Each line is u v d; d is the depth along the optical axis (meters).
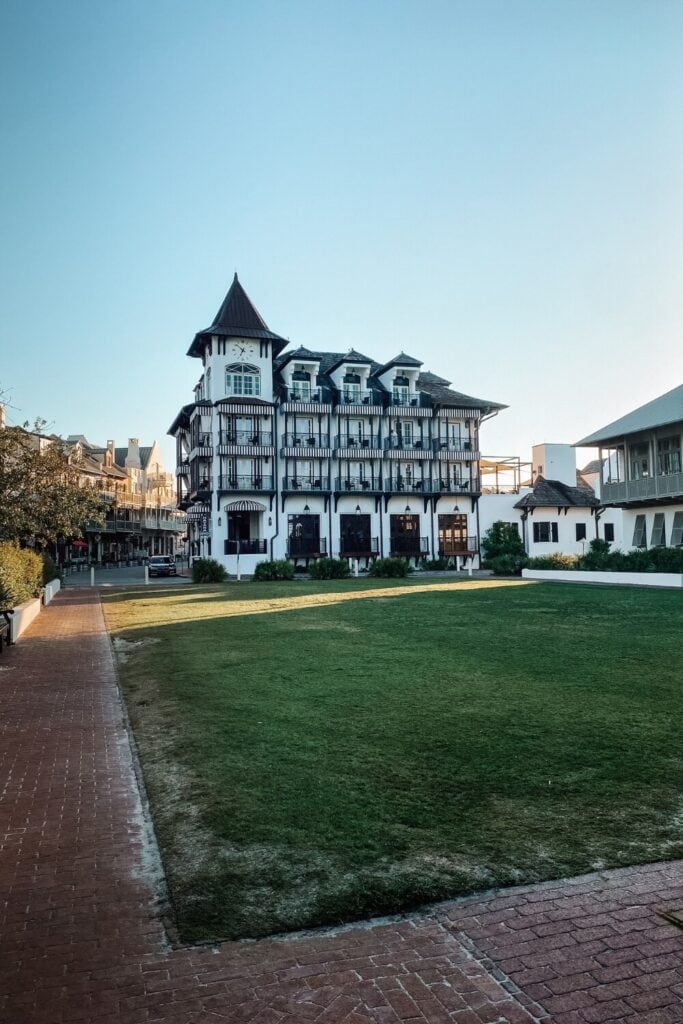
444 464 50.25
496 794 5.88
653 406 35.72
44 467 22.97
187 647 13.58
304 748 7.15
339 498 47.50
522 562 40.88
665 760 6.61
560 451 52.47
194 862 4.93
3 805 6.25
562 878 4.58
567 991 3.52
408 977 3.67
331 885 4.54
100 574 53.22
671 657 11.60
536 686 9.61
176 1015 3.43
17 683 11.27
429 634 14.65
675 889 4.44
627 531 37.16
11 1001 3.55
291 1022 3.36
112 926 4.25
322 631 15.35
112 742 8.09
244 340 46.09
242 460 45.56
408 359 49.53
